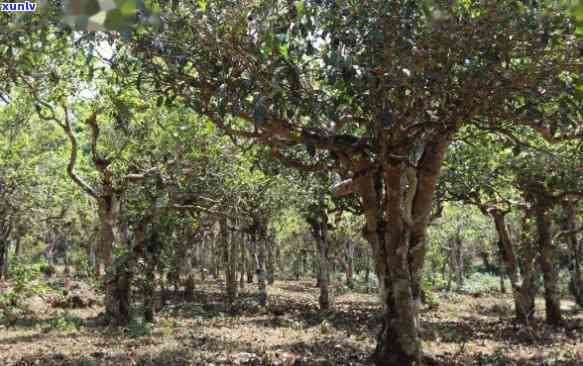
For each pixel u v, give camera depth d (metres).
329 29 7.29
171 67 7.86
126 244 20.39
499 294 40.56
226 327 18.45
